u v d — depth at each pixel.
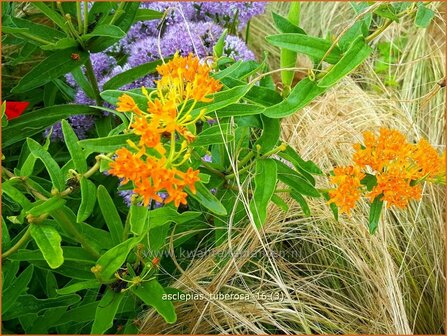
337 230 0.49
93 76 0.44
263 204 0.33
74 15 0.44
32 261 0.34
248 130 0.38
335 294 0.48
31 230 0.29
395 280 0.45
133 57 0.47
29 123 0.42
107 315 0.32
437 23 0.68
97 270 0.31
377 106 0.61
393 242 0.50
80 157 0.31
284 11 0.77
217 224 0.42
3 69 0.56
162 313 0.32
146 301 0.32
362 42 0.31
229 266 0.42
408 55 0.69
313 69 0.32
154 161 0.26
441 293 0.49
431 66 0.67
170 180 0.26
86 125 0.48
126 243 0.31
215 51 0.37
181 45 0.46
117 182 0.44
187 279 0.42
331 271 0.49
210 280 0.44
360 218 0.49
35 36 0.41
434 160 0.32
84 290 0.43
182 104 0.29
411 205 0.52
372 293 0.47
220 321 0.43
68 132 0.31
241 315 0.42
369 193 0.33
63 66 0.40
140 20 0.48
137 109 0.27
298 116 0.58
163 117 0.26
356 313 0.47
